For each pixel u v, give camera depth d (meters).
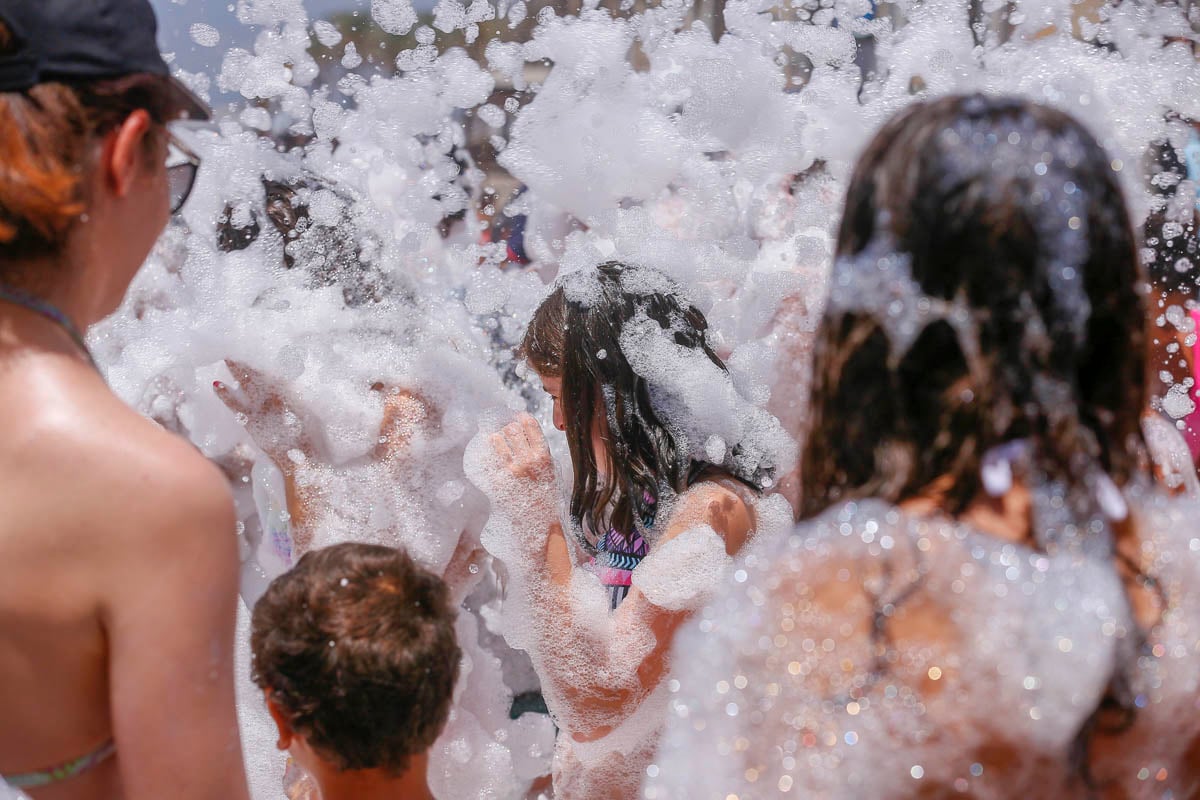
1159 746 0.81
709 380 1.67
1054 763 0.77
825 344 0.88
